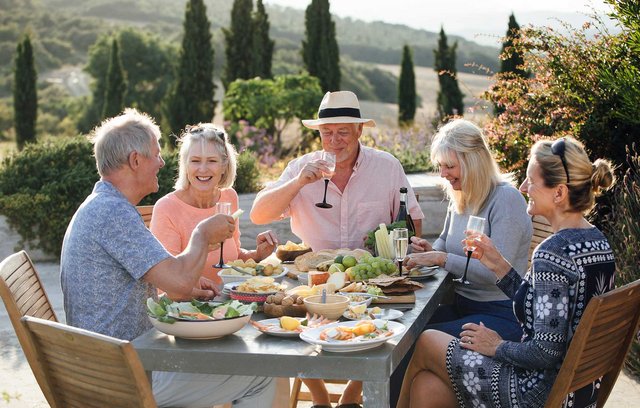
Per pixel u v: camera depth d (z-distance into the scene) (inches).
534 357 105.3
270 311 115.0
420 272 142.5
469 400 114.5
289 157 491.8
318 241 179.0
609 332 105.2
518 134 247.0
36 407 165.2
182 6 5039.4
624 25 232.7
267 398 117.6
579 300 105.1
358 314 112.5
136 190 118.0
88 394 94.7
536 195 110.8
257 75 689.6
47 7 4220.0
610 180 109.3
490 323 142.2
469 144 147.6
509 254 143.8
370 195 177.3
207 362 98.9
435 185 339.3
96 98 1802.4
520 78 255.3
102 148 115.8
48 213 322.3
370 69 3034.0
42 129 2012.8
